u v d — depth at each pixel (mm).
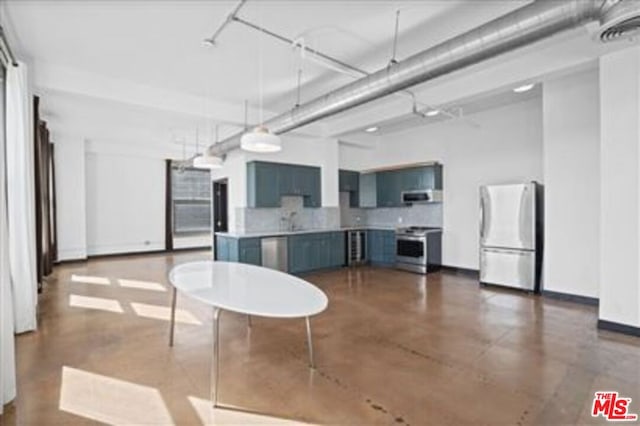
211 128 7066
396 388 2488
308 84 4770
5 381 2285
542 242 5125
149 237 9812
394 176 7441
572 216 4531
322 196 7414
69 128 7078
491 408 2230
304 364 2873
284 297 2449
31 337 3449
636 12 1891
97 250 8938
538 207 5109
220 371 2750
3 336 2271
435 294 5070
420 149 7191
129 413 2201
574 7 2219
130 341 3363
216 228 8508
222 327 3775
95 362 2906
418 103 5098
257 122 5801
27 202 3564
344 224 8094
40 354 3055
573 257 4543
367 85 3570
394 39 3521
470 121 6105
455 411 2205
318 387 2510
